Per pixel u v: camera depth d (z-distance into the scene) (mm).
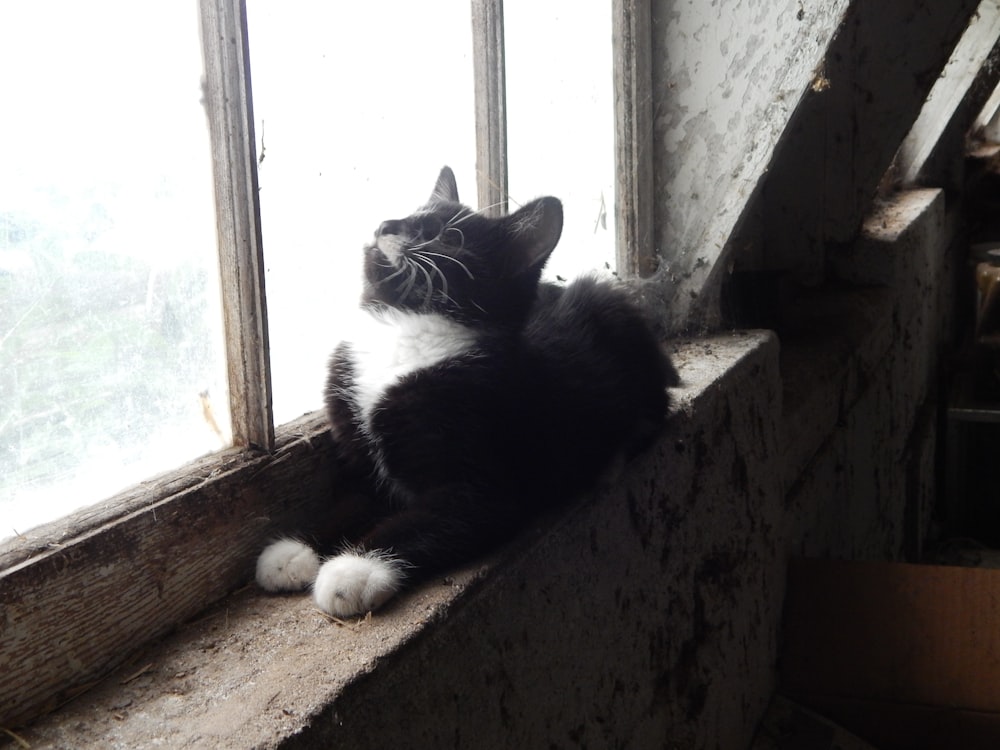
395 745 896
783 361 2498
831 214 2998
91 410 922
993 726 1888
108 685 864
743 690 1881
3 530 839
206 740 758
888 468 3324
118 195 922
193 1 984
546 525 1218
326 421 1284
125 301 947
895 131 2816
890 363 3205
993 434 4344
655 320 2023
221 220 1044
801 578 2146
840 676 2020
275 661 892
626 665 1426
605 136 1926
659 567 1527
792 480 2217
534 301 1462
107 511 912
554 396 1403
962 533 4434
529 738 1162
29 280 841
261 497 1110
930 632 1994
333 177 1275
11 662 795
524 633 1141
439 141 1531
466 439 1260
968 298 4902
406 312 1372
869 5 2672
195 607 1005
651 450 1497
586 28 1829
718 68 1872
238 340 1078
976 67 3689
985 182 4852
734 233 1989
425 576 1067
